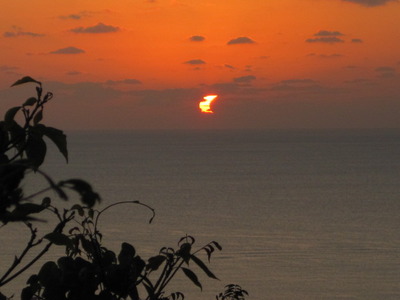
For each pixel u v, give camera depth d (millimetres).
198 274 160250
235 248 199250
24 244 178500
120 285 5035
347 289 154750
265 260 183625
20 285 134875
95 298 4934
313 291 152500
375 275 167875
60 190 2836
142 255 190750
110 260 5238
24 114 4430
